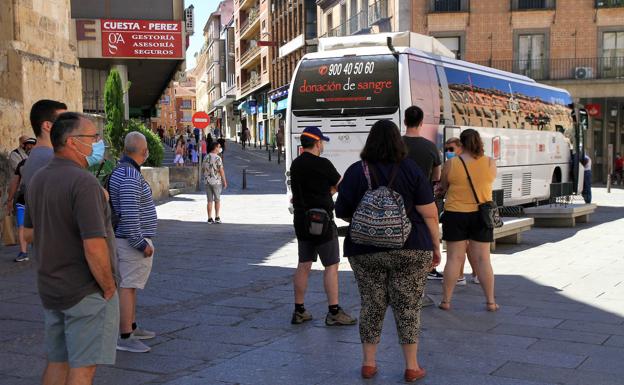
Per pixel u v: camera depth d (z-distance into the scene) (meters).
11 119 12.39
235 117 91.12
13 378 5.25
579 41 35.44
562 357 5.69
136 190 5.86
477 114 16.09
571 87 35.28
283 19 59.19
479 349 5.93
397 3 36.41
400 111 13.39
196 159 35.09
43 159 5.53
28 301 7.82
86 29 23.39
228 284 8.98
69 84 14.79
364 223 4.96
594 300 7.90
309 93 14.13
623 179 36.53
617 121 37.66
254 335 6.48
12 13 12.54
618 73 35.19
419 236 5.07
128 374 5.36
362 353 5.86
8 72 12.38
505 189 17.67
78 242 3.81
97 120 16.06
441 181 7.48
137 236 5.85
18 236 11.21
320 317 7.16
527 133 19.02
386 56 13.57
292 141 14.30
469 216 7.26
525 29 35.78
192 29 28.41
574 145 22.47
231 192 26.17
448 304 7.43
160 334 6.51
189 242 12.95
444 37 36.34
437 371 5.35
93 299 3.86
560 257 11.29
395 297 5.14
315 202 6.68
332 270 6.76
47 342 4.04
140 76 30.78
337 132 13.92
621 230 15.55
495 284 8.88
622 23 34.97
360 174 5.17
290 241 13.14
